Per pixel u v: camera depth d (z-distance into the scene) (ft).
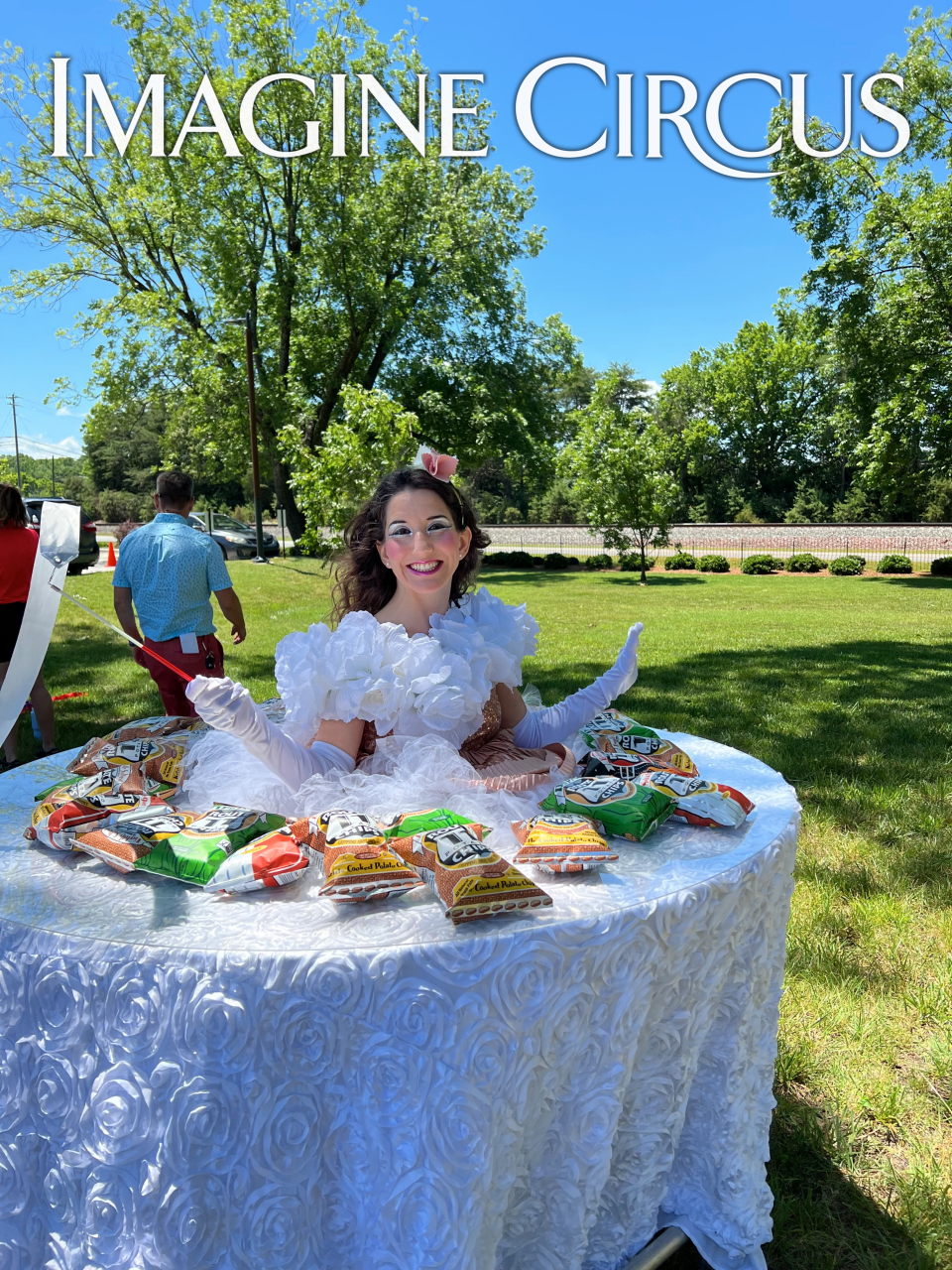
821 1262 6.18
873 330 70.69
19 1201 4.43
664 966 4.74
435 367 84.89
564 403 218.59
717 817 5.57
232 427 83.20
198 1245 4.02
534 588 69.00
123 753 6.43
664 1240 5.44
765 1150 6.03
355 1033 4.05
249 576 57.41
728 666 29.60
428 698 5.82
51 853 5.29
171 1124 4.02
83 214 76.43
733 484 179.52
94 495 221.05
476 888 4.28
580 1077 4.52
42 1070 4.32
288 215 80.38
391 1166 4.07
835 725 20.65
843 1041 8.61
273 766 5.51
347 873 4.40
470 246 83.87
